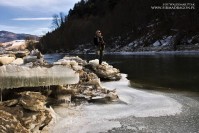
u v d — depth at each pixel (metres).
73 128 8.34
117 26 93.00
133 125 8.59
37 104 7.97
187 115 9.41
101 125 8.59
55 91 10.46
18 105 8.05
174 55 42.62
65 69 10.35
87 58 50.03
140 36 80.19
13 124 6.93
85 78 13.11
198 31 59.78
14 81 8.94
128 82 16.09
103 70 16.66
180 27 63.97
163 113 9.69
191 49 53.91
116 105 10.77
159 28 73.00
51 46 126.12
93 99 11.12
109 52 78.81
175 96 12.04
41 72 9.62
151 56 44.41
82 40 112.69
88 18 128.88
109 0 122.75
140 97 11.91
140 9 85.81
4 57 10.46
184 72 20.11
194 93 12.59
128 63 31.31
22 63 11.48
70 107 10.37
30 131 7.46
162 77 18.02
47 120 8.12
